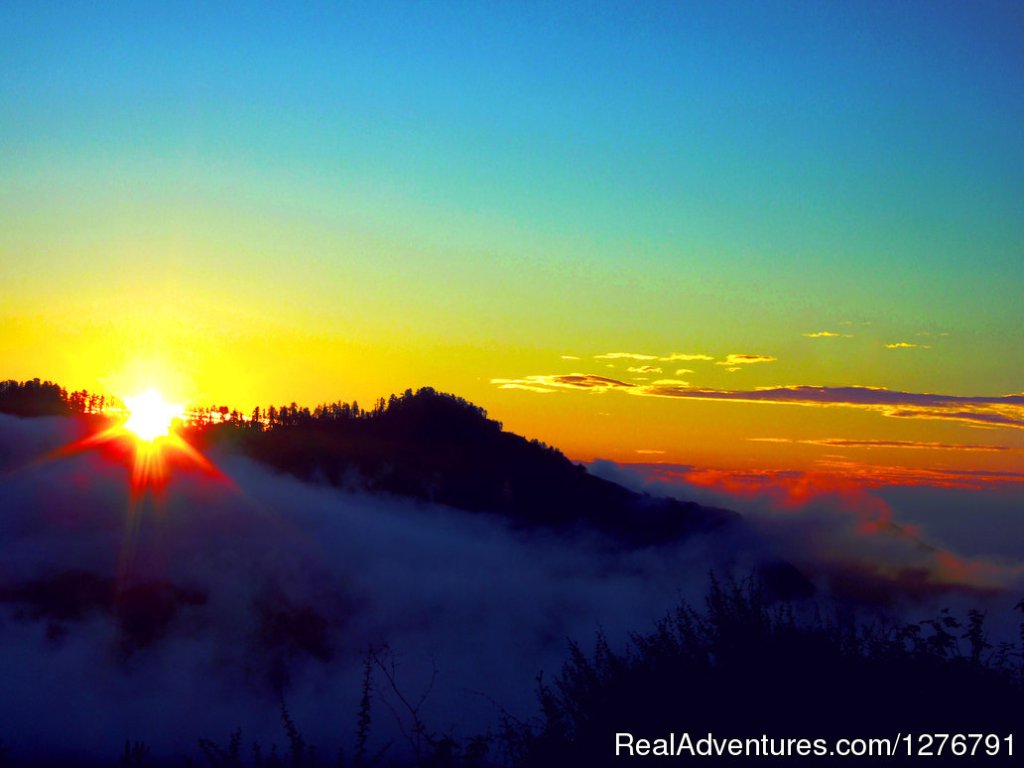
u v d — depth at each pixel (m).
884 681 5.70
